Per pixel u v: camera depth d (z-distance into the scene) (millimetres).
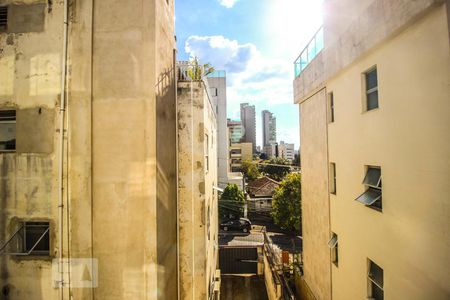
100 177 5324
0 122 5664
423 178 4855
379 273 6703
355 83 7535
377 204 6660
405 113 5320
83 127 5340
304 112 12938
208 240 8836
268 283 14227
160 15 5738
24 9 5543
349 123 7980
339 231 8875
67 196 5324
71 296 5246
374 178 6754
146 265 5215
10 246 5387
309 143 12156
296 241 24062
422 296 4918
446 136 4312
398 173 5602
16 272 5363
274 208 25094
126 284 5215
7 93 5492
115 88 5359
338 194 8938
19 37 5520
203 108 7340
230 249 17859
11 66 5508
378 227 6430
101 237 5285
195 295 7137
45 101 5430
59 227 5277
